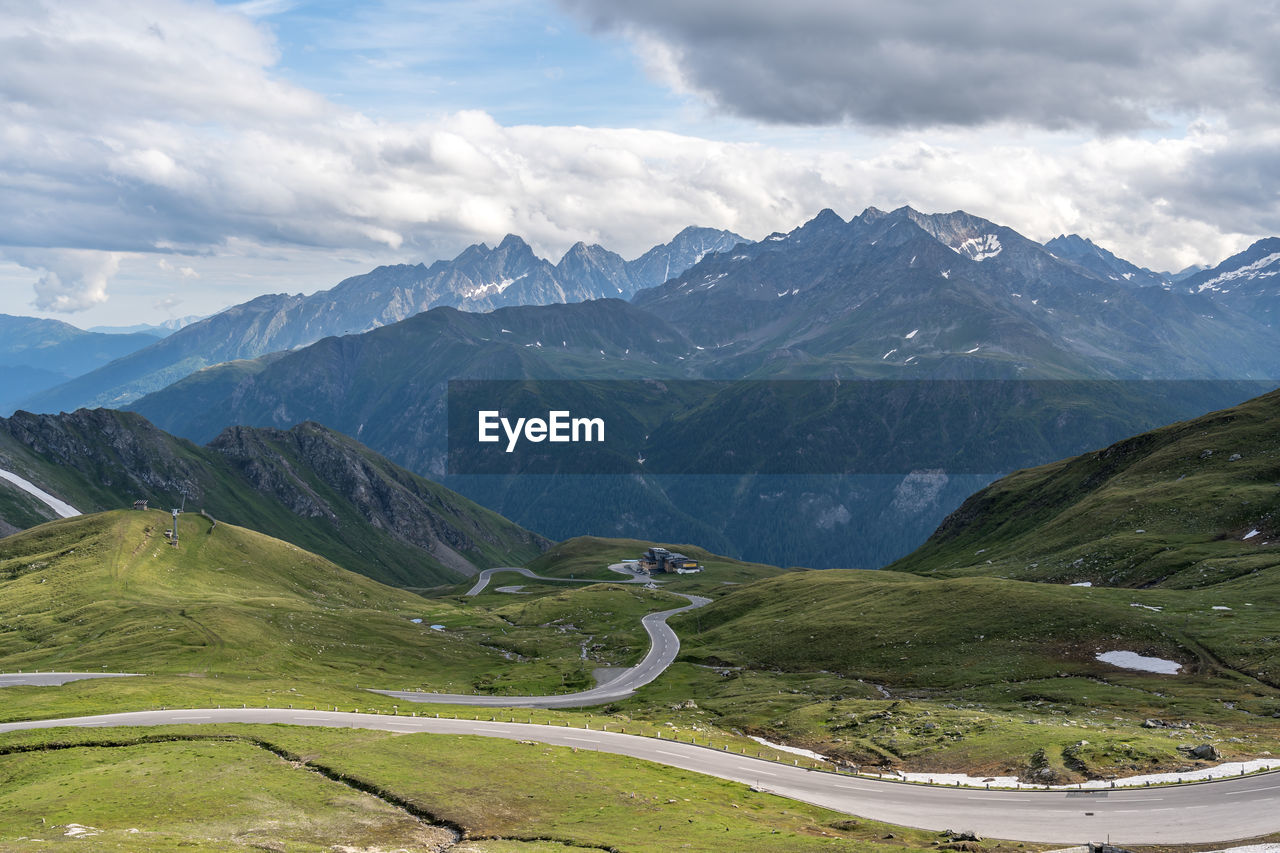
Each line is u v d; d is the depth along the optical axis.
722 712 165.75
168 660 198.38
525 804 97.38
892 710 144.88
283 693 165.75
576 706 183.25
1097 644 171.38
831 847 80.81
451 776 105.88
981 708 150.62
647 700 185.50
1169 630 170.00
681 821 91.38
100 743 119.75
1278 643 155.00
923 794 103.81
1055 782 103.50
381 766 108.38
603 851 81.94
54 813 91.12
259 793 98.44
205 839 82.06
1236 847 81.56
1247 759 107.12
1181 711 136.12
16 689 161.50
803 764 120.31
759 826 90.25
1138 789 98.62
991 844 84.25
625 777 108.69
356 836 87.12
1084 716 139.00
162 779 102.38
